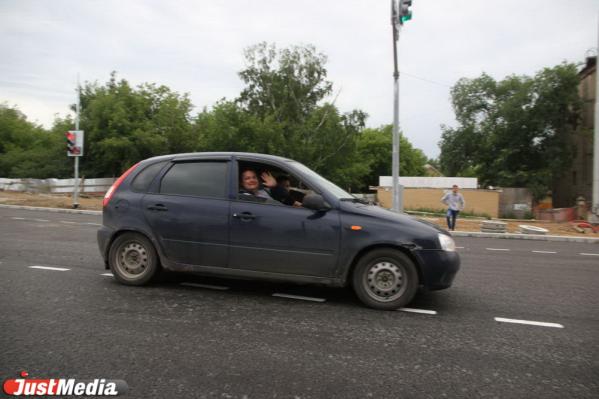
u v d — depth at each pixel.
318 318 4.39
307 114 45.69
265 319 4.30
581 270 8.15
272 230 4.91
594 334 4.19
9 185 28.06
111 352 3.37
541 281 6.84
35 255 7.39
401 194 15.81
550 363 3.43
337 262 4.78
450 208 16.20
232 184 5.18
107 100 34.97
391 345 3.72
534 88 38.00
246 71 44.72
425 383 3.01
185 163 5.46
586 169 38.34
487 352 3.63
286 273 4.93
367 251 4.80
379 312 4.67
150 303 4.72
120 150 34.44
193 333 3.85
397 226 4.74
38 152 38.09
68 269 6.32
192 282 5.71
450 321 4.46
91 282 5.58
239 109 41.62
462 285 6.30
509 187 40.00
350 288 5.62
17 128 47.94
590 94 37.31
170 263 5.25
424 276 4.68
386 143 72.12
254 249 4.96
